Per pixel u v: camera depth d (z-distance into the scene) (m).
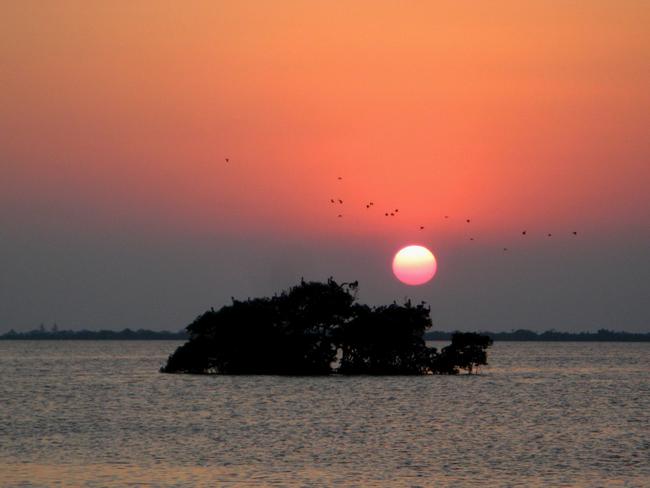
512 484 134.38
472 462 151.75
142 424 199.75
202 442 172.62
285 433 185.62
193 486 131.38
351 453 160.25
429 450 163.88
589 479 138.25
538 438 179.75
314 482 135.00
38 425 198.00
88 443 170.88
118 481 134.50
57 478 136.50
